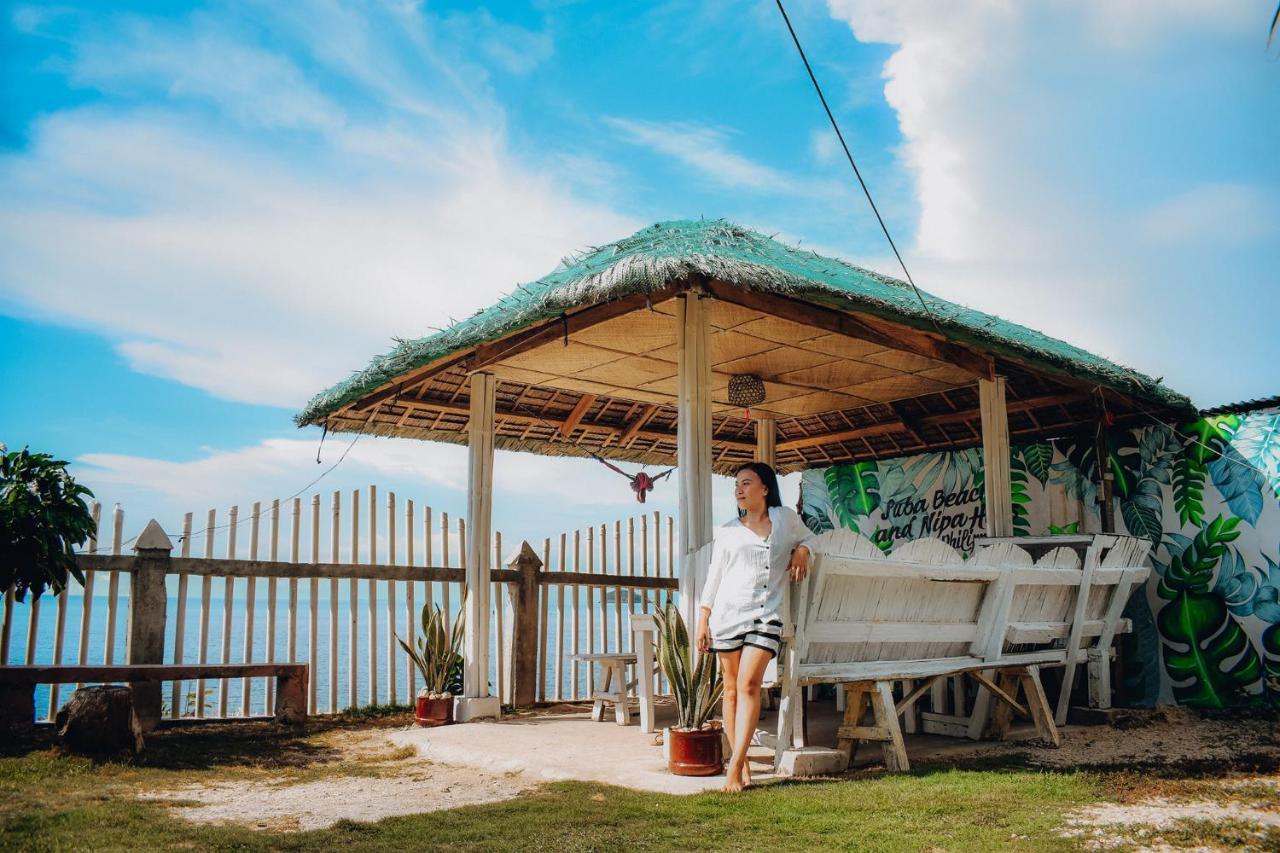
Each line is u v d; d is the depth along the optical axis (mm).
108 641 7367
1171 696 8352
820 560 4926
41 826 3678
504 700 9641
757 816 3879
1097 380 7605
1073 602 7059
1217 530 8312
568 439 10766
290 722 7594
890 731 5230
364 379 7719
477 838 3562
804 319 6840
